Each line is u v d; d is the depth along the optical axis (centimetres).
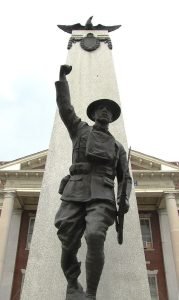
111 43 844
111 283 437
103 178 351
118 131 624
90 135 374
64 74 394
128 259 462
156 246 2453
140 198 2556
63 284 437
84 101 683
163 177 2509
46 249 473
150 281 2314
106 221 326
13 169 2517
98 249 309
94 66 773
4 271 2277
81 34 870
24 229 2516
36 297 430
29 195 2470
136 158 2606
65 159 577
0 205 2544
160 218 2561
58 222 339
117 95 706
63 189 365
